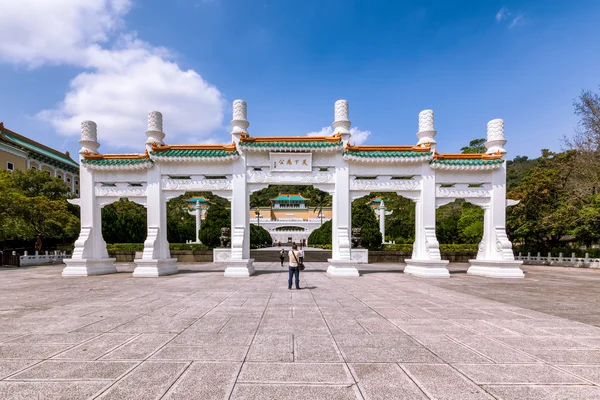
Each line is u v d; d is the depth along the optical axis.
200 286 12.52
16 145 40.53
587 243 25.97
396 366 4.86
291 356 5.22
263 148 15.98
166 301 9.62
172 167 16.44
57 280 14.55
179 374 4.55
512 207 25.62
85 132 16.73
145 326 6.92
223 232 19.83
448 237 30.45
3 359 5.13
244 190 16.12
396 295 10.68
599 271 19.45
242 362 4.97
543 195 23.91
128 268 20.00
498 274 15.55
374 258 25.14
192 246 28.12
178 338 6.11
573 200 23.30
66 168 50.97
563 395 4.03
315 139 16.39
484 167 16.06
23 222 24.23
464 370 4.73
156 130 16.62
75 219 27.92
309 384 4.25
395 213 49.94
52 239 36.41
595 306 9.09
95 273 16.38
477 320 7.49
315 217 68.81
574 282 14.12
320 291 11.40
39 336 6.28
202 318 7.60
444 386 4.23
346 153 16.09
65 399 3.87
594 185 23.08
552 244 26.12
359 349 5.55
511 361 5.08
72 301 9.67
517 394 4.04
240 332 6.49
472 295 10.77
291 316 7.80
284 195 74.94
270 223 64.12
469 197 16.53
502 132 16.55
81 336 6.26
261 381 4.33
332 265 16.02
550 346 5.78
